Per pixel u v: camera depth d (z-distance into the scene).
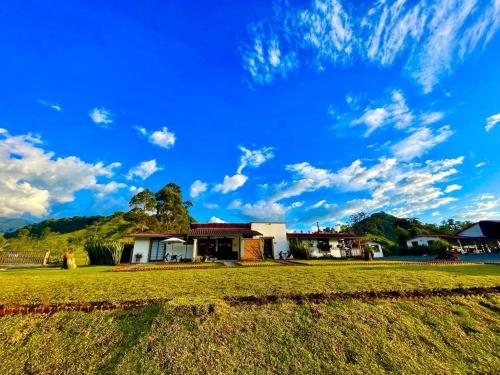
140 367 3.60
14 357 3.98
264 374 3.54
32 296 5.65
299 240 24.17
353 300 5.37
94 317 4.77
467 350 4.10
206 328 4.31
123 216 49.84
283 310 4.94
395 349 4.03
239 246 22.47
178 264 16.25
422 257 24.83
